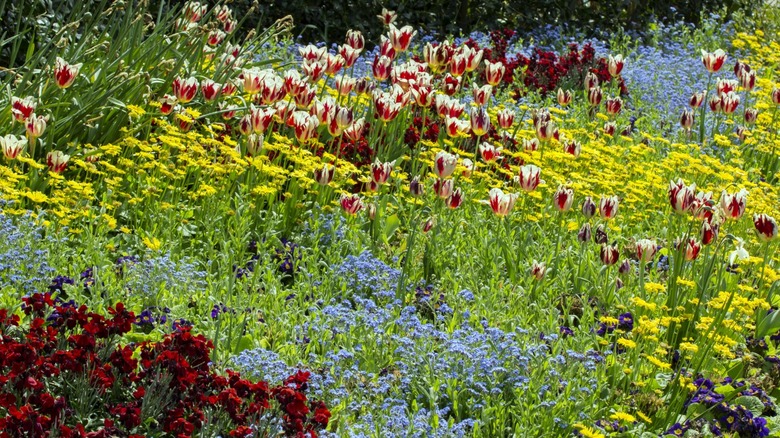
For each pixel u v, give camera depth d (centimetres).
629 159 863
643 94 1161
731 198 588
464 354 488
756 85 1127
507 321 552
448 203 634
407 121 842
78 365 384
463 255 645
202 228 645
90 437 347
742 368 560
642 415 474
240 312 530
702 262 654
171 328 492
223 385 398
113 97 704
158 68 721
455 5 1436
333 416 440
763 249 687
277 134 699
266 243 610
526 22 1509
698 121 1021
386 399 450
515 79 1122
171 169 675
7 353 372
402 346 498
